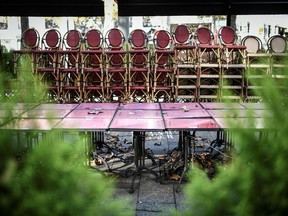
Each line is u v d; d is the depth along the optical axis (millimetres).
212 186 1123
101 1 8719
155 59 8055
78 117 4785
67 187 1109
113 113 5137
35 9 8930
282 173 1023
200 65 7891
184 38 8430
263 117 1113
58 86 7961
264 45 9727
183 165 4871
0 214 1041
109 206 1152
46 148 1120
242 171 1075
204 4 8664
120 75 8211
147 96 8148
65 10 8922
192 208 1142
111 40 8406
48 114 1411
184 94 8195
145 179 4844
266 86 1118
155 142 6461
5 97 1262
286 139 1040
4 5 8797
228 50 7926
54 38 8430
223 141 5652
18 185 1057
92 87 8109
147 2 8594
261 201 1042
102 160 5109
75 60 8062
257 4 8656
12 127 1160
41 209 1054
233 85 7730
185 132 4645
